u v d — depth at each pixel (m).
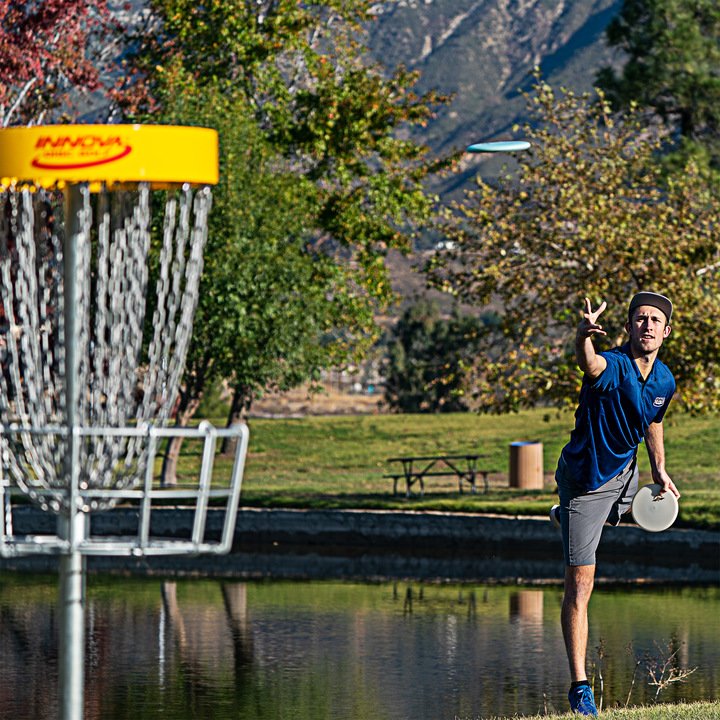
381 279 99.06
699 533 62.94
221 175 82.88
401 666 39.09
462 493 84.31
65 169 9.96
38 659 40.53
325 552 70.38
